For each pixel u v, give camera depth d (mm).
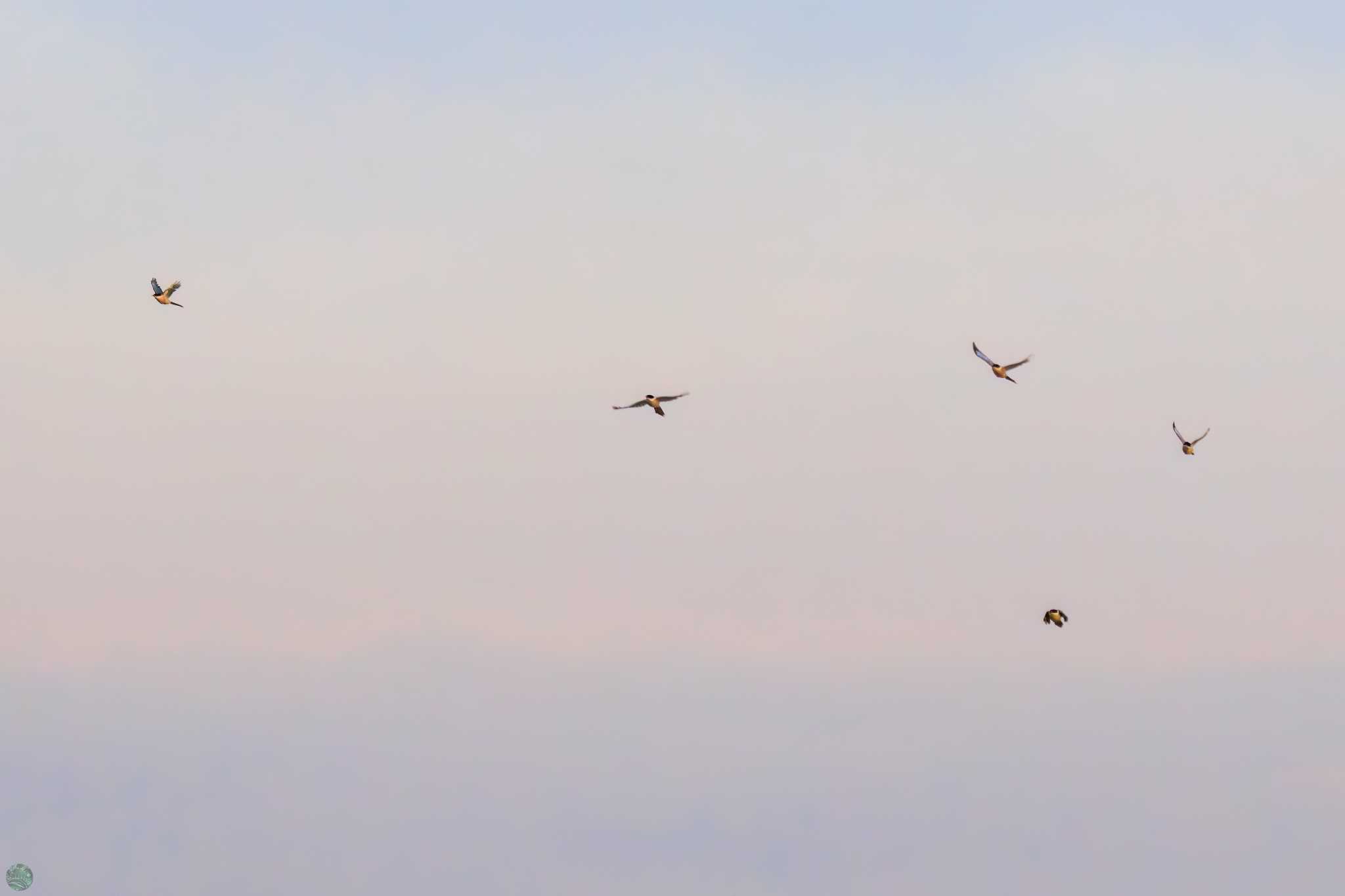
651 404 142625
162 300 168375
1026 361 158375
